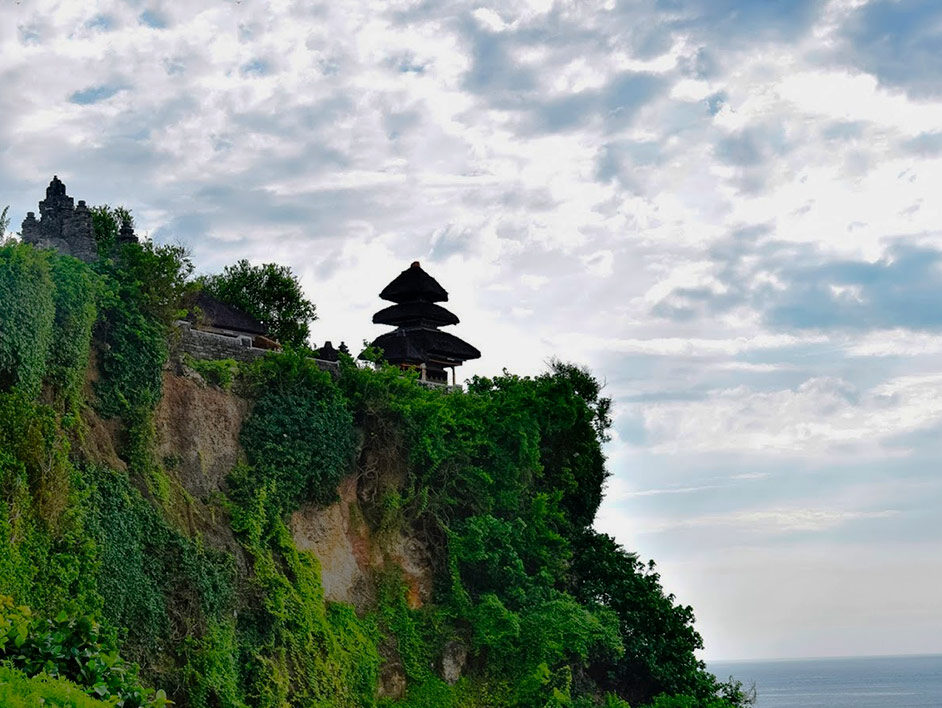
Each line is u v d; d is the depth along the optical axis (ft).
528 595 163.32
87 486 114.73
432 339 214.48
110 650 78.43
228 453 140.15
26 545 103.19
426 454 161.99
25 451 106.11
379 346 211.00
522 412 173.88
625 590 180.65
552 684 159.94
